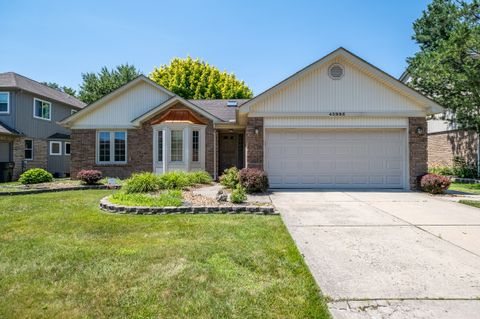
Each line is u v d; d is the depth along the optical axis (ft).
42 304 9.34
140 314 8.80
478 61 39.22
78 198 29.89
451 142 57.88
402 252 14.16
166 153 45.32
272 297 9.77
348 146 37.01
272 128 36.70
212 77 106.01
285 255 13.48
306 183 37.06
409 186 35.86
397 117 36.24
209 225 18.79
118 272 11.57
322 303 9.44
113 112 51.26
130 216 21.53
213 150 48.65
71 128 51.31
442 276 11.45
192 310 9.00
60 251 13.94
